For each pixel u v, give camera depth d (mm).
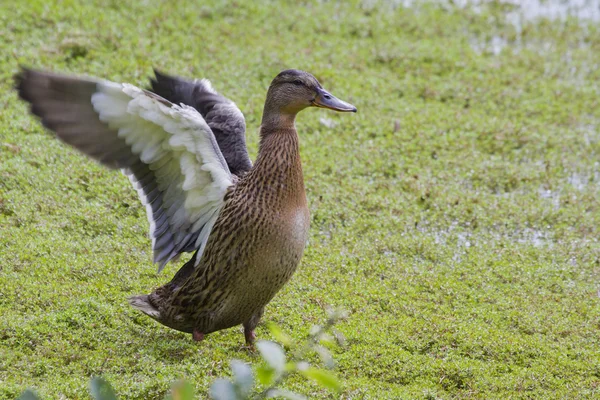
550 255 12875
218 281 9250
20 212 12273
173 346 9695
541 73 19000
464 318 11023
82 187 13188
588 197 14609
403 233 13195
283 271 9281
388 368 9750
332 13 20453
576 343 10625
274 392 5590
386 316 10883
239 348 9898
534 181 15125
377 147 15453
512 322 11023
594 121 17344
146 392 8656
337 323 10539
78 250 11539
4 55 16375
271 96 9477
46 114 8695
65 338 9602
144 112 8711
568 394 9516
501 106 17500
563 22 21562
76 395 8461
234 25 19078
